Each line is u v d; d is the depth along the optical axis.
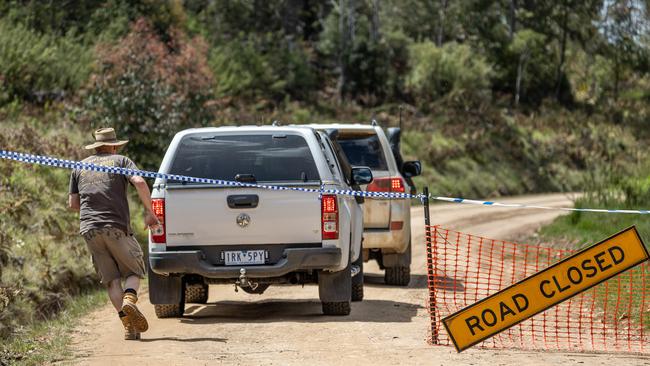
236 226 17.67
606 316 19.20
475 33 149.50
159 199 17.77
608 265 14.04
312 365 13.54
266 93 92.31
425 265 30.42
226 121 54.56
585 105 149.12
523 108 136.00
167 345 15.44
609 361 13.88
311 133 18.47
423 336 16.28
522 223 51.12
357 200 21.02
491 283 24.95
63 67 54.09
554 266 14.01
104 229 15.74
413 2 148.88
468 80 112.62
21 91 50.12
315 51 117.56
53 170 31.41
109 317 19.77
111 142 16.39
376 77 109.62
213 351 14.80
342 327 17.28
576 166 108.25
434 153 90.62
